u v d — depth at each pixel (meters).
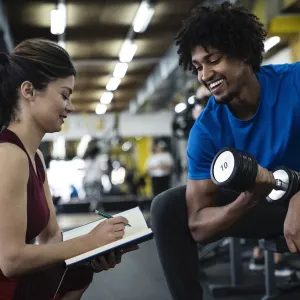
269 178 1.41
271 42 7.69
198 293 1.86
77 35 8.75
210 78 1.60
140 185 11.35
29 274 1.36
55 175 9.34
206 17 1.57
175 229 1.81
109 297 2.93
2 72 1.43
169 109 15.19
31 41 1.47
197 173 1.79
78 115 14.78
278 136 1.71
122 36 8.91
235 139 1.76
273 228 1.86
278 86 1.72
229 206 1.63
